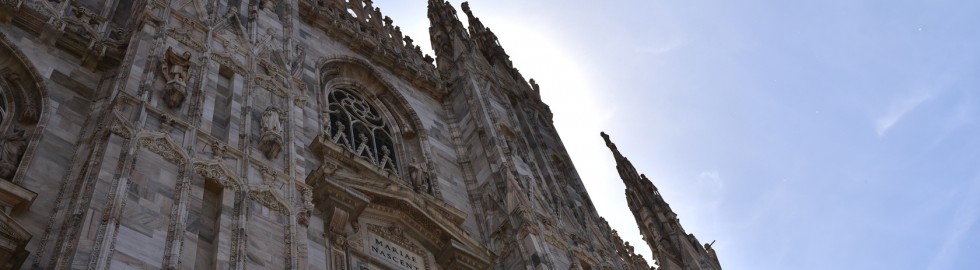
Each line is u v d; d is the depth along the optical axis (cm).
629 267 3136
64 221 1409
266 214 1648
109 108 1731
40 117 1859
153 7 2220
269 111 2030
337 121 2939
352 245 2105
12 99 1914
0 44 2002
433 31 4259
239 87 2116
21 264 1325
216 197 1628
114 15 2514
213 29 2295
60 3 2288
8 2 2095
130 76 1873
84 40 2183
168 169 1580
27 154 1694
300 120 2267
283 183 1795
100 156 1534
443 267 2348
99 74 2142
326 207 2091
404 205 2353
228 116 1959
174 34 2134
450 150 3173
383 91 3331
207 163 1673
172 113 1811
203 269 1439
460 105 3500
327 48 3262
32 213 1513
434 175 2859
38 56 2059
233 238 1520
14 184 1498
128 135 1606
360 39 3441
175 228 1430
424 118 3288
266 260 1522
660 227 3578
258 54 2378
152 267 1326
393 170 2880
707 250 3584
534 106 4212
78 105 1981
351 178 2242
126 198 1421
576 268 2516
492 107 3391
